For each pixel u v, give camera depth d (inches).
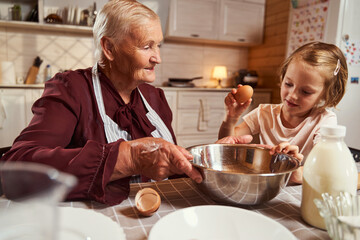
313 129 40.1
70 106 32.3
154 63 34.2
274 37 133.7
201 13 129.1
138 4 32.8
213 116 127.4
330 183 18.2
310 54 34.8
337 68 35.1
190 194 24.8
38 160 23.0
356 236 13.9
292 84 36.4
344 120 95.0
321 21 100.7
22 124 100.3
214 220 17.8
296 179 26.5
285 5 125.2
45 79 119.4
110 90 35.8
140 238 17.6
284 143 26.2
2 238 11.2
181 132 123.9
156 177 23.3
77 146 34.6
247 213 18.0
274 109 45.8
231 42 139.3
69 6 115.6
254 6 137.6
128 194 24.0
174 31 126.5
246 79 134.3
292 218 20.6
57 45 120.6
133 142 23.7
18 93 98.7
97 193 22.4
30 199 11.4
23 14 113.0
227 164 29.2
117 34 31.7
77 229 16.4
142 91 41.9
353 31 95.2
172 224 17.0
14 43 114.7
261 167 27.6
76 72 36.3
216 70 145.6
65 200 22.6
